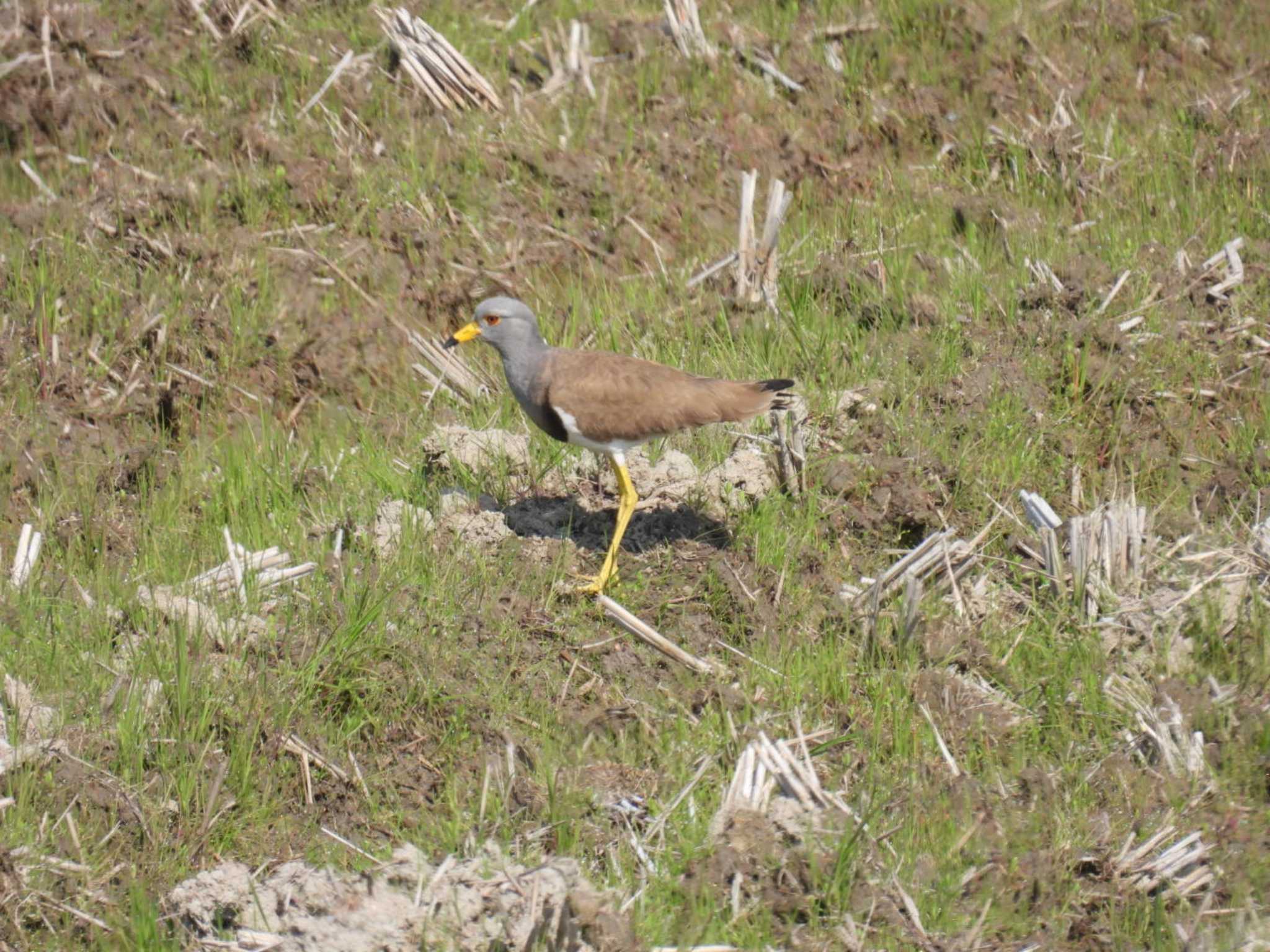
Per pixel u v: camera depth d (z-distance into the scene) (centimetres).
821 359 1452
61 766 991
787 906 910
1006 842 969
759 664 1109
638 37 1980
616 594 1197
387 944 857
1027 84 1966
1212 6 2102
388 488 1329
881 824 984
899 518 1269
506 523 1273
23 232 1616
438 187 1728
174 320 1528
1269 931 905
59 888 931
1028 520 1266
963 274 1580
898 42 2025
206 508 1318
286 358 1526
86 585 1198
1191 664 1123
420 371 1528
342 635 1093
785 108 1927
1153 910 927
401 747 1056
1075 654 1125
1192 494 1316
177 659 1042
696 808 988
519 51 1950
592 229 1717
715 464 1346
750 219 1578
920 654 1122
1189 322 1491
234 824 991
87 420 1449
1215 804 992
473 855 944
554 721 1077
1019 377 1411
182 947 898
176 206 1652
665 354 1483
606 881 938
